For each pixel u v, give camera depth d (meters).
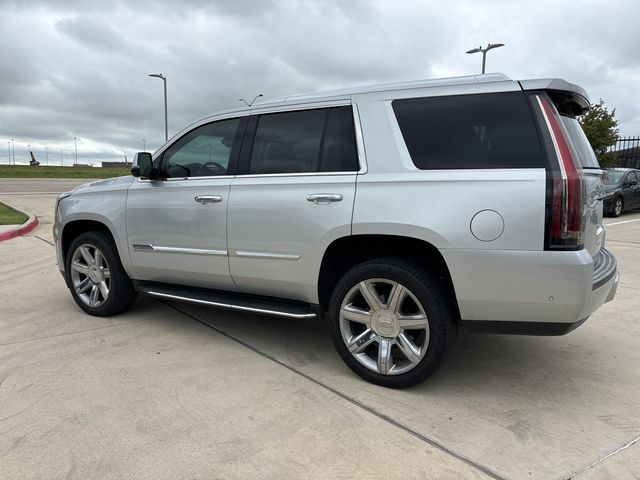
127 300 4.73
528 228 2.83
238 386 3.34
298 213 3.49
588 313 2.95
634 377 3.58
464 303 3.03
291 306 3.77
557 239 2.79
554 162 2.83
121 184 4.57
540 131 2.90
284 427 2.84
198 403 3.10
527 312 2.93
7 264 7.27
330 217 3.35
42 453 2.56
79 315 4.84
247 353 3.93
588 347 4.14
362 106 3.43
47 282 6.17
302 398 3.19
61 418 2.90
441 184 3.04
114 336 4.26
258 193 3.70
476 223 2.92
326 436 2.76
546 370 3.69
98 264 4.73
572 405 3.16
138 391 3.25
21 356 3.80
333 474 2.43
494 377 3.56
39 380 3.38
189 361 3.75
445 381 3.48
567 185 2.78
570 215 2.78
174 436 2.73
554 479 2.41
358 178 3.30
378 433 2.80
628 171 15.82
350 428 2.84
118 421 2.88
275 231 3.60
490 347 4.14
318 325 4.64
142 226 4.32
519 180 2.86
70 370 3.55
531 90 2.99
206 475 2.41
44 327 4.48
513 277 2.88
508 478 2.42
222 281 4.02
